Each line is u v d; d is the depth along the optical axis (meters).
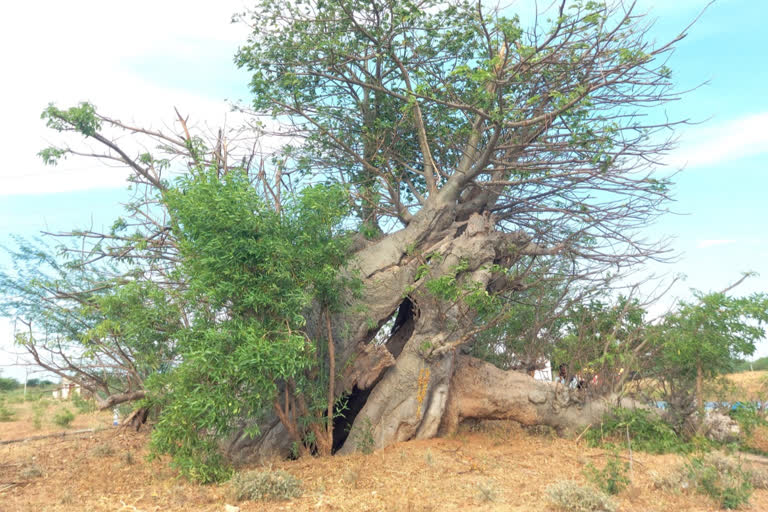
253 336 8.36
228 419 8.82
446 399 12.30
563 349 14.16
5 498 8.16
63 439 13.12
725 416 13.33
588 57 12.48
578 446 12.00
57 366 13.82
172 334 9.88
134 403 13.71
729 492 7.86
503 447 11.75
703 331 12.35
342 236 10.30
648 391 14.26
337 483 8.46
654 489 8.52
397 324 15.07
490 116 11.41
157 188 13.12
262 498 7.68
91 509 7.48
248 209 9.03
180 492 8.12
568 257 15.51
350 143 14.91
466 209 14.57
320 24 13.52
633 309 14.36
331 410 10.45
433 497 7.69
